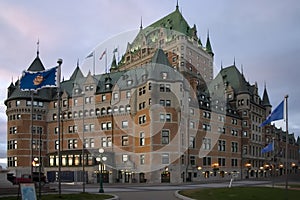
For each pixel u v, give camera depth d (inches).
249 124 3946.9
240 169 3698.3
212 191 1198.3
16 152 3102.9
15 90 3262.8
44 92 3319.4
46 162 3169.3
